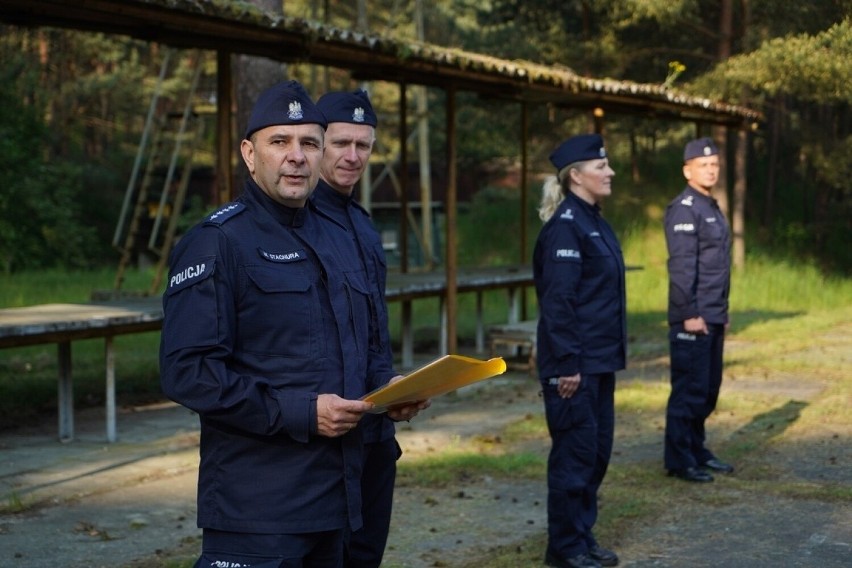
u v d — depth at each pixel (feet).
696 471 23.02
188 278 9.61
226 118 28.73
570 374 16.80
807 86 59.21
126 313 27.84
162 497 21.86
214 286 9.57
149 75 106.01
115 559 17.71
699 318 22.77
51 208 82.23
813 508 20.89
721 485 22.59
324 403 9.53
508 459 24.48
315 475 9.80
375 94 95.81
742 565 17.48
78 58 99.60
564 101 42.65
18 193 77.56
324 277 10.18
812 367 38.73
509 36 77.61
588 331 17.12
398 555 17.92
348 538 11.93
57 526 19.76
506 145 92.17
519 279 43.98
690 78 74.79
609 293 17.25
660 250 75.61
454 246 37.11
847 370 38.06
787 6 62.59
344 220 12.41
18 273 79.66
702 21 70.33
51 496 21.81
